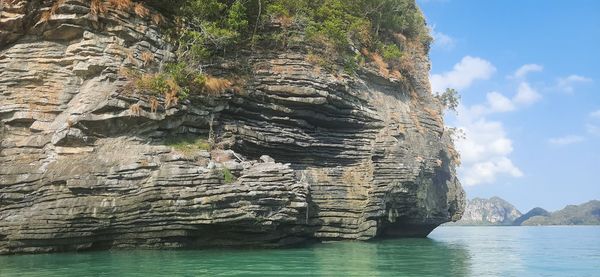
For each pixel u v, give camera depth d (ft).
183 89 70.54
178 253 60.08
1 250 57.06
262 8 86.17
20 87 67.05
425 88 114.11
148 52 71.72
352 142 89.92
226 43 78.48
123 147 64.34
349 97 89.25
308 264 52.90
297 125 84.43
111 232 60.70
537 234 164.14
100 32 69.21
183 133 71.26
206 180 62.13
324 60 86.69
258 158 80.59
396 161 91.30
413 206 96.78
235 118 79.15
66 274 43.75
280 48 85.15
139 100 65.87
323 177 85.30
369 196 85.71
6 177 59.93
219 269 47.70
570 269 54.75
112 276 42.80
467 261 61.21
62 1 67.21
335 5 95.76
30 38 69.10
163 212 61.11
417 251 72.74
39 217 58.13
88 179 59.72
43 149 63.82
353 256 61.87
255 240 67.51
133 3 72.02
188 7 77.97
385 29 107.96
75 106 65.36
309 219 79.71
